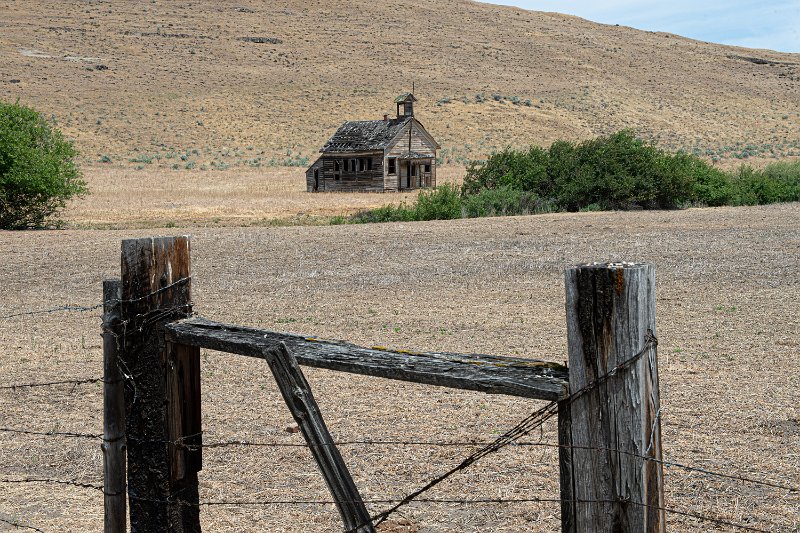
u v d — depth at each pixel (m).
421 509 11.30
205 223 65.81
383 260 41.19
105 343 7.92
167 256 7.81
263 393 17.94
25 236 53.69
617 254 41.16
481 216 67.62
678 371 19.06
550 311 27.36
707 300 28.73
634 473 5.23
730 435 14.22
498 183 73.06
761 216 60.47
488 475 12.49
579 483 5.41
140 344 7.84
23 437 15.05
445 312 27.47
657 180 70.19
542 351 21.03
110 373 7.91
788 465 12.63
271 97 194.38
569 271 5.38
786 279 32.53
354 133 105.12
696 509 11.02
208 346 7.43
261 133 169.62
